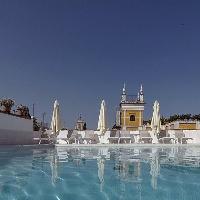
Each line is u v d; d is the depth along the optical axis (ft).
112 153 45.03
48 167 28.50
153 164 31.01
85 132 72.43
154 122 71.72
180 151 49.55
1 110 62.39
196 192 18.53
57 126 68.85
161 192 18.53
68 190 19.06
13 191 18.71
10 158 36.60
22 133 61.57
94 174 24.48
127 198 17.31
